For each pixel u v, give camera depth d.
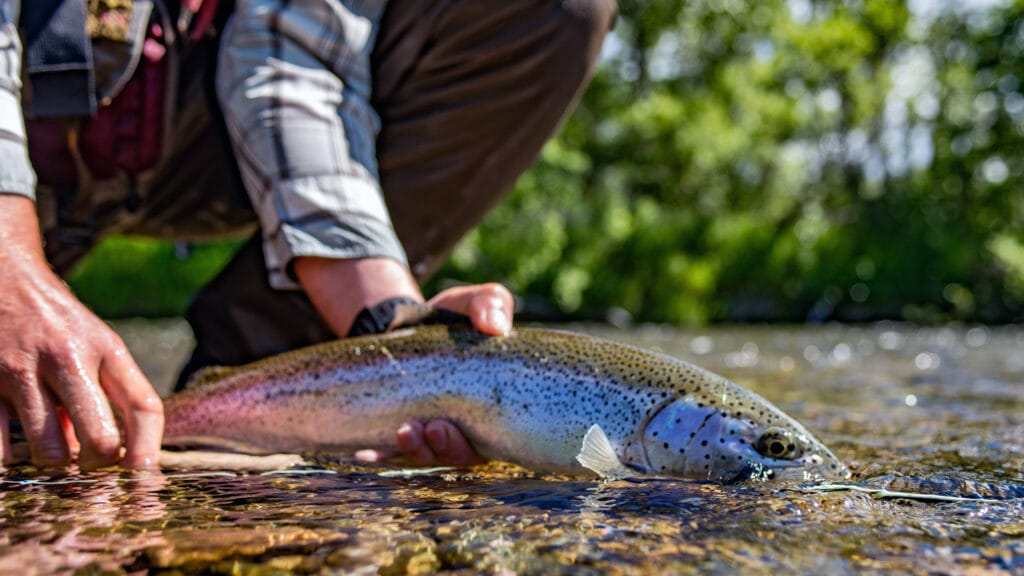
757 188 8.04
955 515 0.43
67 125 0.75
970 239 6.16
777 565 0.35
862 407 0.95
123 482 0.51
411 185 0.88
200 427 0.69
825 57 8.29
